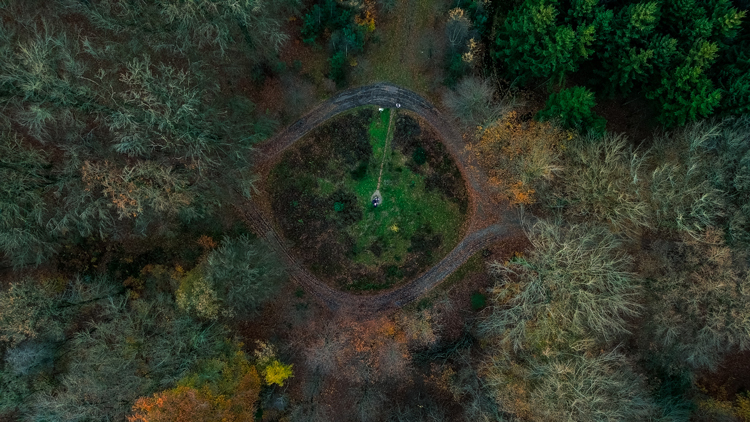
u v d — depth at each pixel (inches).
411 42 1820.9
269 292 1806.1
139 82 1306.6
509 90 1777.8
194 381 1451.8
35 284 1572.3
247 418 1518.2
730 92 1439.5
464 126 1827.0
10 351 1486.2
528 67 1583.4
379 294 1895.9
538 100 1788.9
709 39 1456.7
